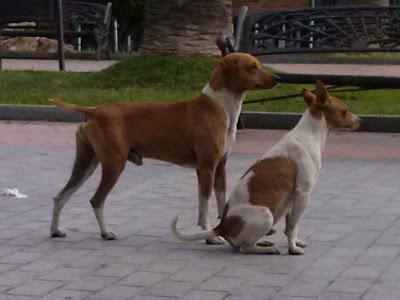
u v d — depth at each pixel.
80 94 16.55
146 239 8.85
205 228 8.60
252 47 14.09
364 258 8.16
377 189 10.84
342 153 13.06
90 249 8.53
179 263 8.07
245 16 14.20
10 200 10.53
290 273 7.76
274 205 8.05
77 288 7.45
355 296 7.20
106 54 24.27
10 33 21.52
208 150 8.47
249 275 7.71
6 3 20.42
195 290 7.37
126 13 29.19
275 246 8.43
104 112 8.55
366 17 14.38
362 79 13.09
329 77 13.16
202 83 16.84
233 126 8.62
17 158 12.90
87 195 10.72
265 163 8.12
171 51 17.47
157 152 8.62
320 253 8.32
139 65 17.41
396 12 14.38
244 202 8.10
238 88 8.47
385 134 14.53
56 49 25.03
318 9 14.46
